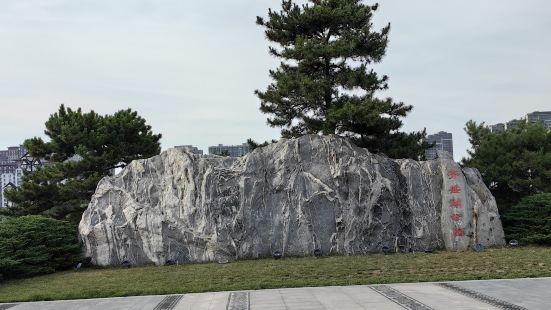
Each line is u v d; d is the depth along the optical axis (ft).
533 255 68.80
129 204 78.38
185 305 44.39
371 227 78.38
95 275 65.31
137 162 82.43
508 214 86.58
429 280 52.54
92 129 104.12
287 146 82.07
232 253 75.10
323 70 95.76
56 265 70.85
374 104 85.51
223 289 51.06
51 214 97.19
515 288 47.47
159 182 80.48
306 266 64.49
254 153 81.76
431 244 79.97
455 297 43.93
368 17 94.43
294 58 92.02
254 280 55.57
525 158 96.43
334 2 94.53
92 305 45.96
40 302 48.39
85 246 76.33
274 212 78.64
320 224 78.02
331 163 81.20
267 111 98.12
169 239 75.92
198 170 79.46
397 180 82.28
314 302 43.32
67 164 96.37
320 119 95.71
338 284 51.70
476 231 80.53
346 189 79.61
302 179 80.07
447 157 84.48
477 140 109.50
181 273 63.41
